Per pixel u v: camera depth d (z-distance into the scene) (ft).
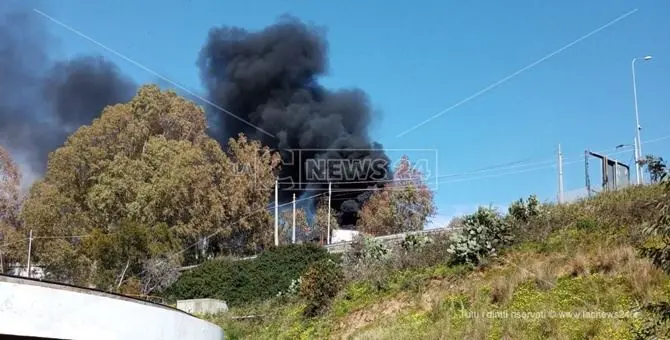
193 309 108.58
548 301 61.93
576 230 76.23
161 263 121.39
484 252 78.38
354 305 82.38
